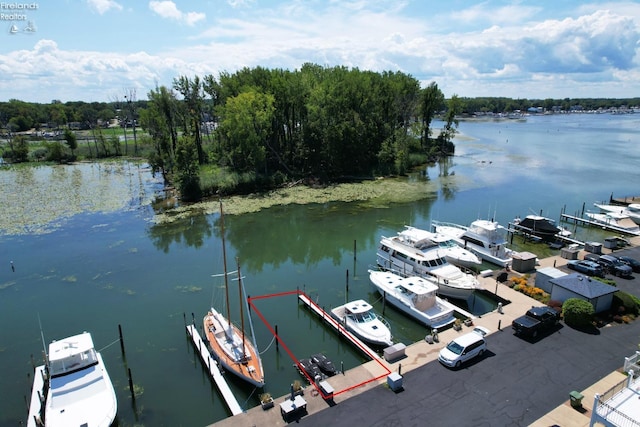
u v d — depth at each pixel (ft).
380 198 200.95
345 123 241.96
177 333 90.07
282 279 116.67
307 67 291.79
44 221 171.32
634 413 47.14
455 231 138.92
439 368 69.51
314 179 238.48
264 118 222.48
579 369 67.92
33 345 86.94
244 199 203.31
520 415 58.23
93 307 101.96
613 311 84.74
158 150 259.80
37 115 565.53
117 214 181.57
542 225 139.23
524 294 96.17
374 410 60.13
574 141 426.10
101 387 66.08
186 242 147.95
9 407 69.31
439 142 341.62
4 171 289.53
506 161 302.45
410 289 92.79
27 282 115.85
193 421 65.26
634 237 138.41
